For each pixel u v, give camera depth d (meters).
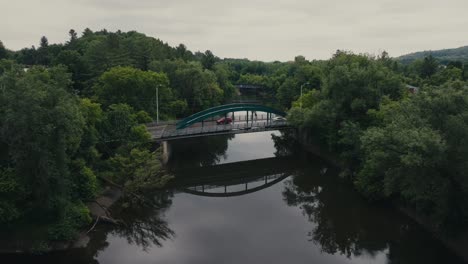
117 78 63.56
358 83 48.94
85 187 33.75
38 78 30.81
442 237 30.45
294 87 98.62
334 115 49.12
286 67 158.50
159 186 43.28
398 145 29.33
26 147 25.14
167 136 52.53
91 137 36.69
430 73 124.44
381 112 41.56
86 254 29.44
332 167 55.62
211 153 65.69
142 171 38.19
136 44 96.56
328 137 52.72
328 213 38.84
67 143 30.03
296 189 47.81
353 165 46.97
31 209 28.28
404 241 32.31
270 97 135.75
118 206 38.00
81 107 36.41
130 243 32.25
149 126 60.59
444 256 28.88
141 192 43.81
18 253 27.52
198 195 45.44
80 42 127.38
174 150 67.06
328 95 53.12
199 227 35.56
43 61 113.69
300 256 29.98
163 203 42.25
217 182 50.81
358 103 46.50
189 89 88.19
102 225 33.59
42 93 25.67
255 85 152.62
